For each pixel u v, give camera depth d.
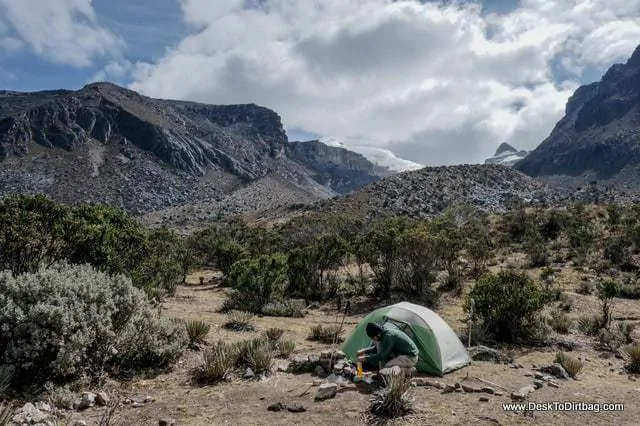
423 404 6.78
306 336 13.35
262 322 15.41
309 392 7.26
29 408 5.96
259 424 6.04
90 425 5.96
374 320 9.93
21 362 6.95
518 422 6.19
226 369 8.29
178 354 9.16
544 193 146.62
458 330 13.76
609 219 40.59
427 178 143.25
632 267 25.72
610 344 12.62
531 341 12.79
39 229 12.88
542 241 35.53
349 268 27.75
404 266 20.41
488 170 159.50
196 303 19.53
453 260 23.50
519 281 13.75
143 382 7.86
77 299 7.66
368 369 8.35
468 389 7.56
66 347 7.13
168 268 22.78
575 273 25.12
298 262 22.48
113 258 14.46
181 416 6.33
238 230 59.28
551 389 7.98
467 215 56.12
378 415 6.26
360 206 119.44
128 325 8.37
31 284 7.50
